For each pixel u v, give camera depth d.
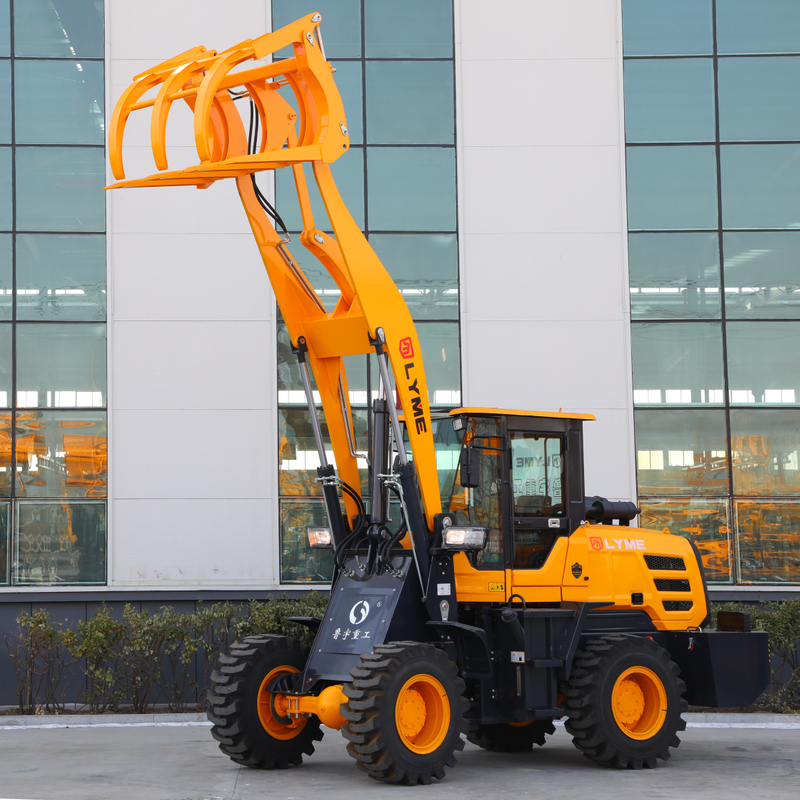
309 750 8.45
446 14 14.40
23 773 8.03
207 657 12.31
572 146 14.29
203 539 13.44
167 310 13.72
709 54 14.49
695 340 14.14
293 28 8.08
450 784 7.60
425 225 14.13
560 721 11.82
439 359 13.98
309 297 8.88
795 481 13.95
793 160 14.38
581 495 9.09
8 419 13.49
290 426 13.70
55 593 13.22
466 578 8.40
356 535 8.82
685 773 8.27
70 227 13.81
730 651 9.26
